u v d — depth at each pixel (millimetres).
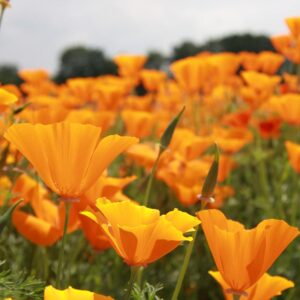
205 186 473
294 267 947
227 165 885
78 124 390
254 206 1111
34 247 640
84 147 395
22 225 520
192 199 769
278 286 451
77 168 401
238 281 400
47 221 566
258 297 452
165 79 1642
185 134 845
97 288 761
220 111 1517
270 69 1397
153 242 373
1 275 458
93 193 499
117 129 1181
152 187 940
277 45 1253
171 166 786
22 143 392
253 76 1164
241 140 1004
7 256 661
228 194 966
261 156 1104
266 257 393
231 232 387
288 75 1410
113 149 403
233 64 1229
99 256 772
